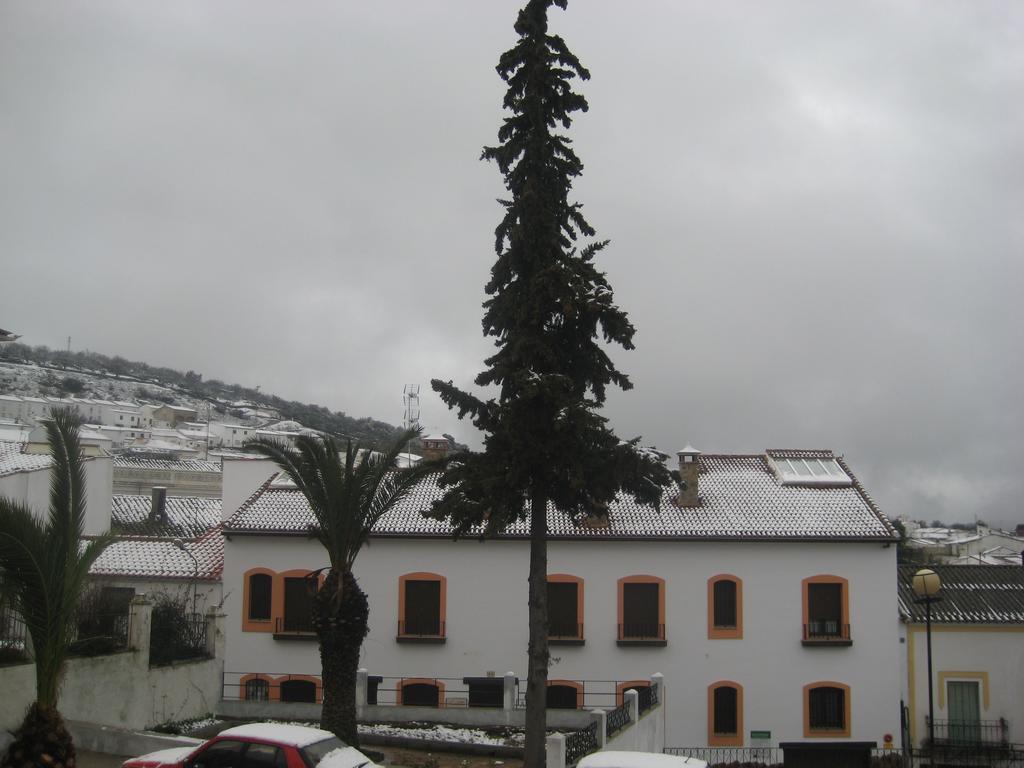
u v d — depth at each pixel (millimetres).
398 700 30875
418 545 31578
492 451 19844
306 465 21828
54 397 131875
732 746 30406
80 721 20469
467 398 20250
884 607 30969
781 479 34844
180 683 24453
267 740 14953
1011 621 32125
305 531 31203
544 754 19750
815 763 30422
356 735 21688
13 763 15328
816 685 30641
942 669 32156
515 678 27828
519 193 20281
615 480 19734
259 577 31703
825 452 37094
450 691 30812
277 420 164625
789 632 30906
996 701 31938
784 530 31312
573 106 20500
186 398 172375
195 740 19531
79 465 16641
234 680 31000
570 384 19031
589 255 20516
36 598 15648
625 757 14766
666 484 20391
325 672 21578
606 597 31172
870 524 31625
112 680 21688
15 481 29609
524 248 19906
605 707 30594
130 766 15523
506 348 20188
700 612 31000
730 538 30984
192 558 33531
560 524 31656
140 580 31922
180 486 76438
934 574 25234
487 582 31359
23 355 164000
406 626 31250
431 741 23500
